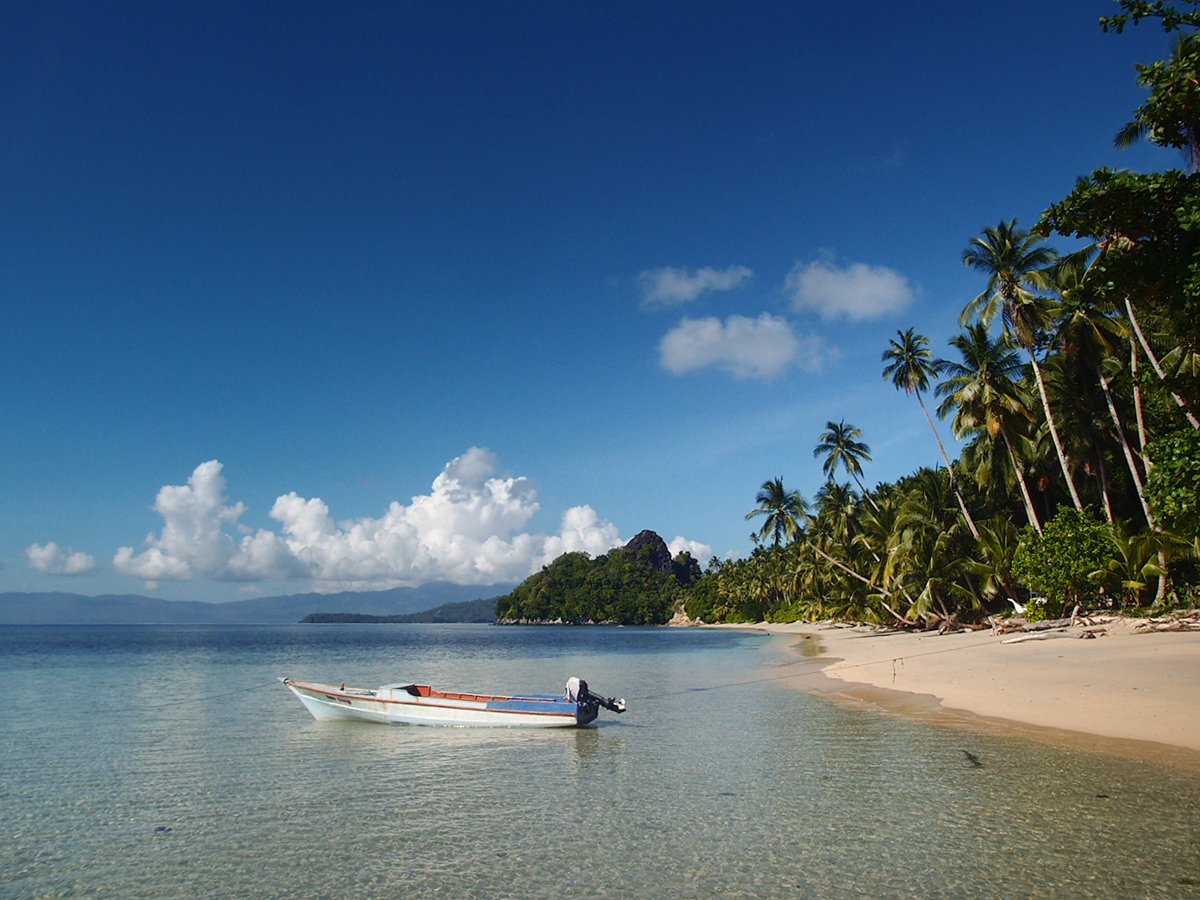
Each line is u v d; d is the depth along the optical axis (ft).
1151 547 122.72
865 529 241.76
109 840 39.88
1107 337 134.92
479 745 66.18
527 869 33.58
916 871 31.53
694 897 29.84
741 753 58.03
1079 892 28.73
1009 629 144.56
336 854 36.58
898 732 63.52
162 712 93.40
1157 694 67.05
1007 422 158.20
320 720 83.71
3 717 89.25
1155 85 41.98
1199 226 36.01
